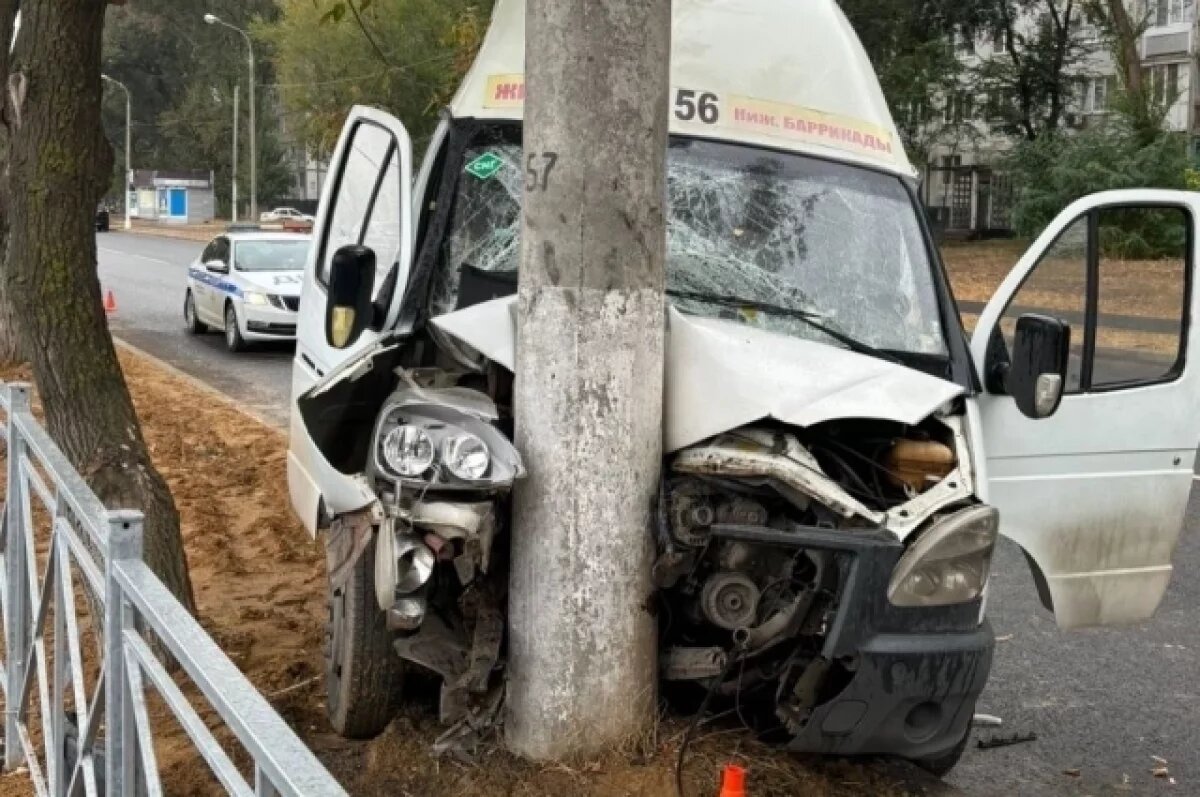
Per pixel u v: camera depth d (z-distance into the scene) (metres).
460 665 4.01
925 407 3.90
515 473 3.68
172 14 79.44
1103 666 6.20
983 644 3.72
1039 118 47.19
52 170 5.33
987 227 51.53
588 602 3.81
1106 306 4.68
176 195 73.94
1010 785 4.86
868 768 4.43
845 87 5.32
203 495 8.77
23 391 4.62
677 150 5.04
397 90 33.66
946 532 3.66
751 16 5.27
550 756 3.86
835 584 3.68
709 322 4.29
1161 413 4.72
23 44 5.35
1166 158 36.12
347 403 4.30
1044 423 4.55
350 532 4.19
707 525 3.80
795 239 4.90
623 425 3.79
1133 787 4.88
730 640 4.00
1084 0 41.84
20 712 4.49
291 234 19.50
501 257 4.77
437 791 3.90
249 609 6.34
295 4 43.31
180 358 17.23
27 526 4.45
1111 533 4.70
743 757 4.00
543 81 3.76
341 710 4.41
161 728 4.60
